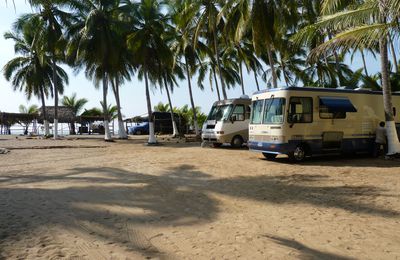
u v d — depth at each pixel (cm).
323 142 1309
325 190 812
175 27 2820
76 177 1002
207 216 615
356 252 448
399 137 1515
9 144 2372
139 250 457
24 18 2808
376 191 788
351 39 1144
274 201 719
